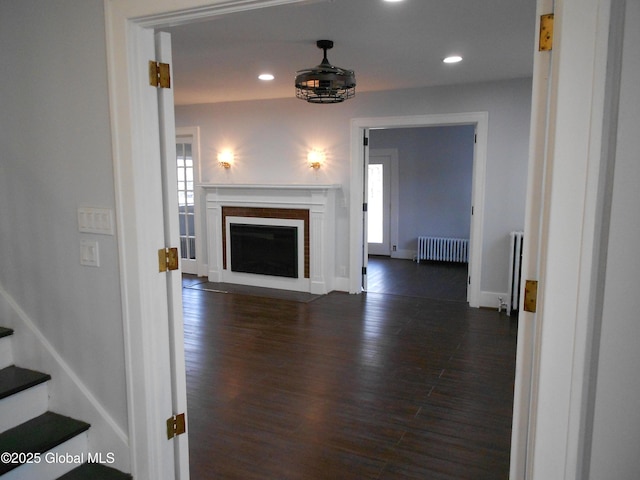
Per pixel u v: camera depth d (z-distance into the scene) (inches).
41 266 89.8
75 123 81.2
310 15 120.6
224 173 268.4
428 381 136.6
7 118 89.1
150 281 79.2
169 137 80.4
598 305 51.9
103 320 83.8
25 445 80.8
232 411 118.9
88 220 82.2
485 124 205.6
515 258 199.9
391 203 341.4
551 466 55.7
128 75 74.1
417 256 331.0
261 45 148.5
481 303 214.4
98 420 86.5
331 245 240.4
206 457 99.0
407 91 217.9
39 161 86.7
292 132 246.7
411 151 331.6
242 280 261.4
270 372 143.1
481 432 108.9
